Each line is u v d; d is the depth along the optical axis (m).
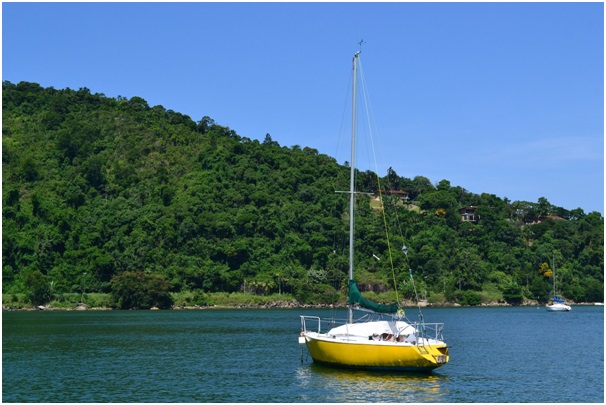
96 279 194.50
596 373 50.50
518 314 152.50
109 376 48.47
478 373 49.94
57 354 62.06
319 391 41.28
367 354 45.84
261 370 50.81
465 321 122.00
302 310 173.75
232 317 133.50
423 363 44.28
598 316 142.25
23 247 199.12
